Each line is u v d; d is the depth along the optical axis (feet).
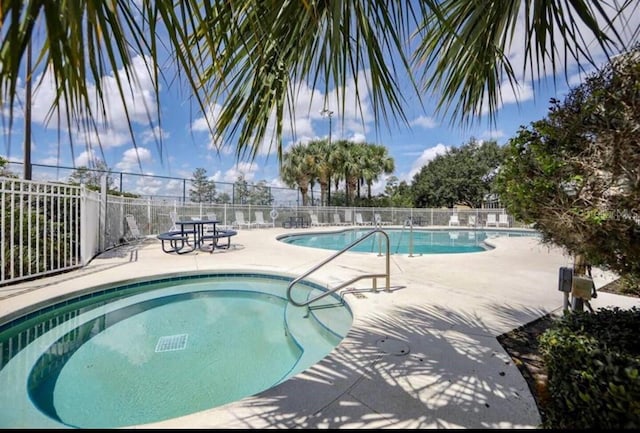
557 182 5.41
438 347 8.22
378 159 74.54
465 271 18.03
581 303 7.57
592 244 5.28
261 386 8.50
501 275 16.93
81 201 18.06
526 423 5.34
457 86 7.11
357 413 5.59
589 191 5.04
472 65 6.52
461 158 90.12
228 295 16.51
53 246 16.51
